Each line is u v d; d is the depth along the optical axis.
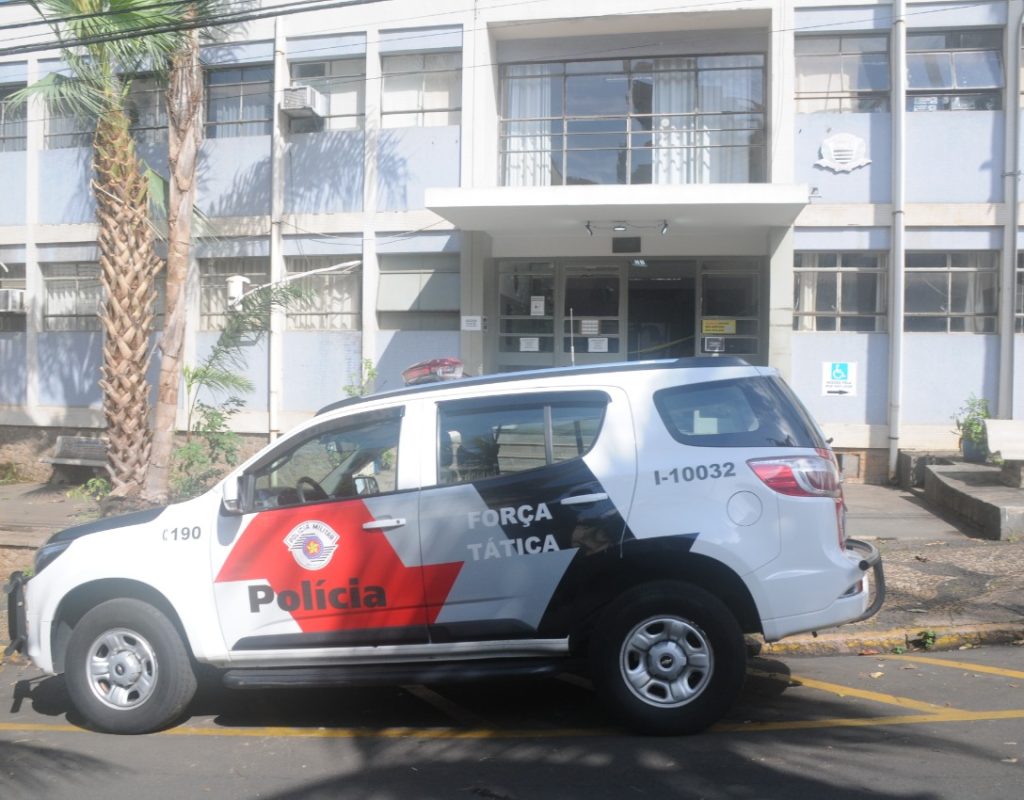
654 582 5.51
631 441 5.60
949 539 10.87
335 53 16.09
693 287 16.14
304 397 16.34
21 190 17.94
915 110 14.95
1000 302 14.71
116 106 11.49
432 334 15.95
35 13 17.66
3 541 12.09
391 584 5.65
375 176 16.02
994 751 5.23
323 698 6.68
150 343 16.95
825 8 14.86
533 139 16.00
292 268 16.50
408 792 4.92
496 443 5.75
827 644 7.38
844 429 15.12
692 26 15.44
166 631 5.87
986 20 14.62
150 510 6.19
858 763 5.10
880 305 15.16
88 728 6.12
